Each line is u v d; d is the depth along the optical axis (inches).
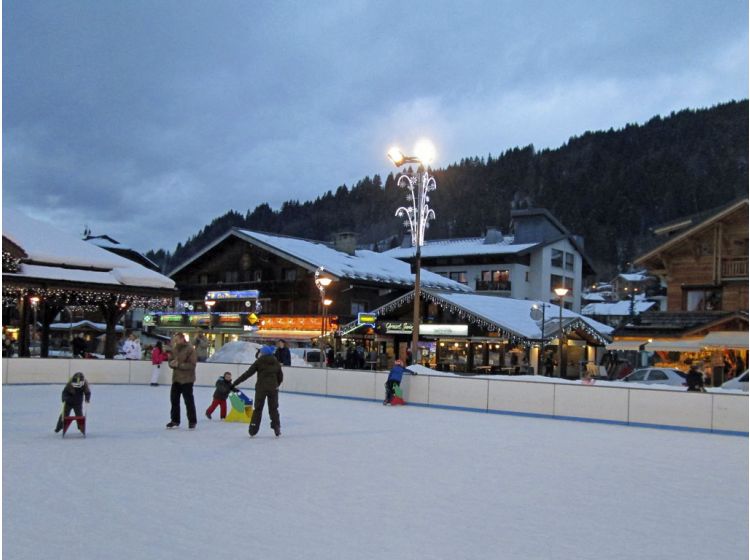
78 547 278.1
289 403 976.9
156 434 617.9
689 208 6850.4
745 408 745.6
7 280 1291.8
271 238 2319.1
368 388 1042.1
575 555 290.2
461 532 319.6
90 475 424.5
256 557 271.6
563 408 861.2
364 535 309.0
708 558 292.5
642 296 3683.6
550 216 2807.6
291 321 2130.9
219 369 1229.1
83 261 1408.7
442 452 561.6
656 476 483.5
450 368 1729.8
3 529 301.7
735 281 1446.9
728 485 457.1
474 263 2731.3
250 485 408.5
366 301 2210.9
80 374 591.2
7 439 568.1
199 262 2456.9
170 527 312.0
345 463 494.3
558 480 457.1
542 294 2704.2
